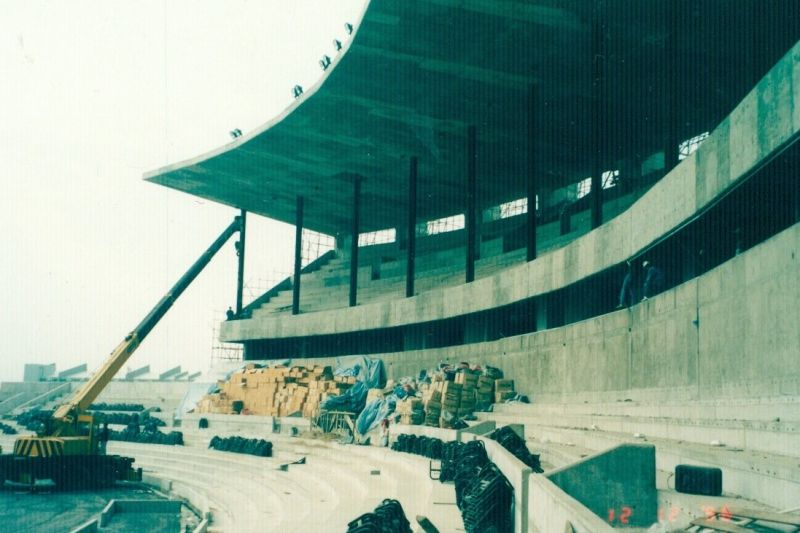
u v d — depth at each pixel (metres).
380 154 57.34
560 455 18.73
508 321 48.56
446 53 40.62
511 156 54.34
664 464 16.66
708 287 22.11
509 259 57.25
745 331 19.39
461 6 35.69
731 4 31.98
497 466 16.22
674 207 25.53
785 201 22.25
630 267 31.25
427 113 48.56
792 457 13.20
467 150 53.88
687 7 32.72
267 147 58.78
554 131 48.84
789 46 35.25
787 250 16.94
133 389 84.94
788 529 10.17
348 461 34.69
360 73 44.25
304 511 24.73
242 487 36.38
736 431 15.90
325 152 58.44
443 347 53.06
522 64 40.75
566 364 36.44
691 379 23.36
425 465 24.75
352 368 58.41
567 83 42.16
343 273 78.75
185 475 43.66
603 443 20.12
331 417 48.25
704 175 22.91
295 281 68.81
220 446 50.03
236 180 68.00
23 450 38.12
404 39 39.66
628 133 48.06
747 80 39.09
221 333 72.94
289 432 53.16
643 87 41.34
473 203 49.53
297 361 65.88
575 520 7.25
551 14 35.34
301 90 54.50
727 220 24.72
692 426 18.00
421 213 72.00
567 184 59.47
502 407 39.12
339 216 76.50
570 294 39.75
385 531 11.79
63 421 40.09
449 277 61.94
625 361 29.91
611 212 50.38
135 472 41.88
